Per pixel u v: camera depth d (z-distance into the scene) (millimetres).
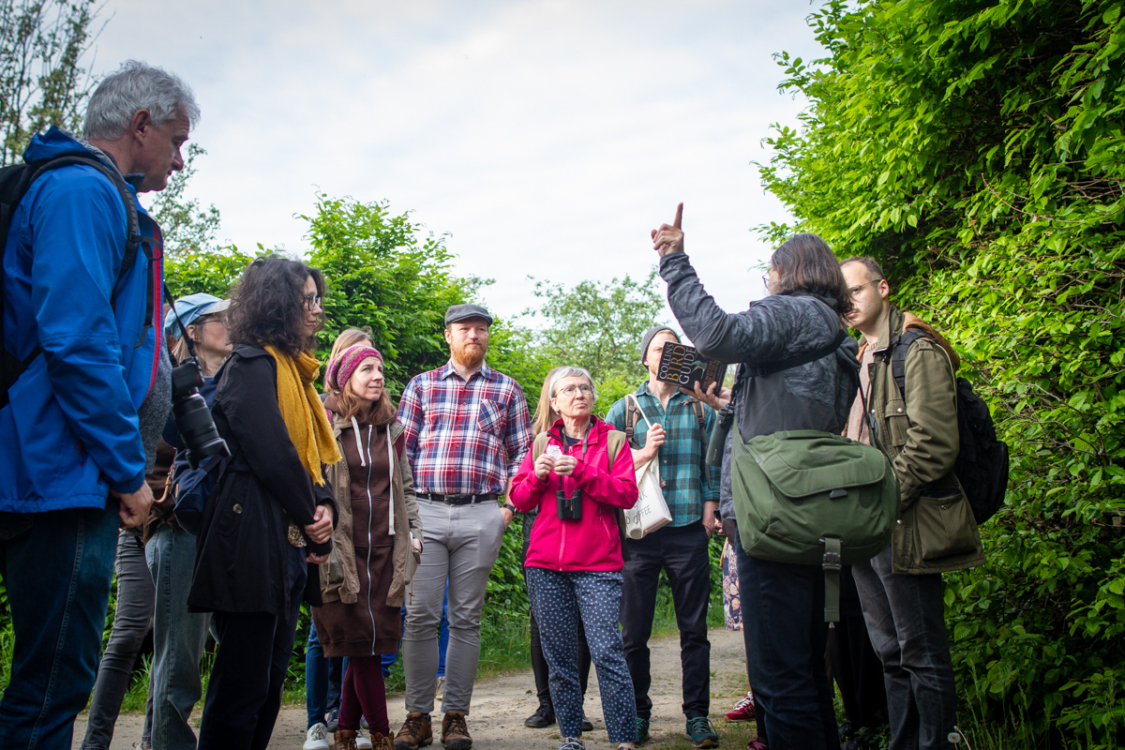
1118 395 2729
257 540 2248
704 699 3805
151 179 2107
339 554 3230
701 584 3924
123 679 3086
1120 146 2697
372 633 3273
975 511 2709
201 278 6047
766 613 2242
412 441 4258
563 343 32844
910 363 2682
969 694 3021
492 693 5094
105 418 1656
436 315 7090
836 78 4867
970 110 3711
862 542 2098
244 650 2246
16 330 1693
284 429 2344
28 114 8250
